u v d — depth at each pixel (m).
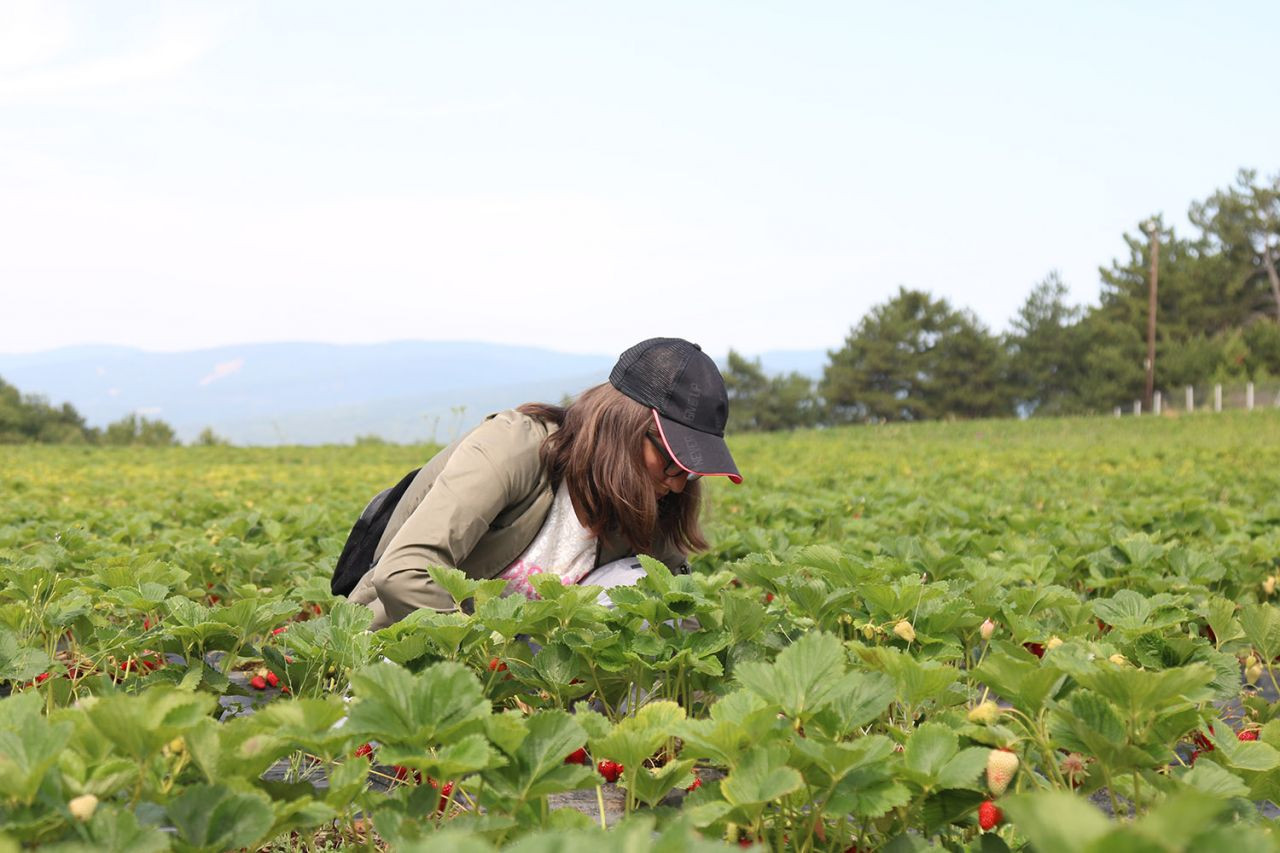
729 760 1.77
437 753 1.72
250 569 4.91
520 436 3.51
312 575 4.94
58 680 2.78
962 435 39.03
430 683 1.76
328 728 1.76
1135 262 68.75
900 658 2.04
